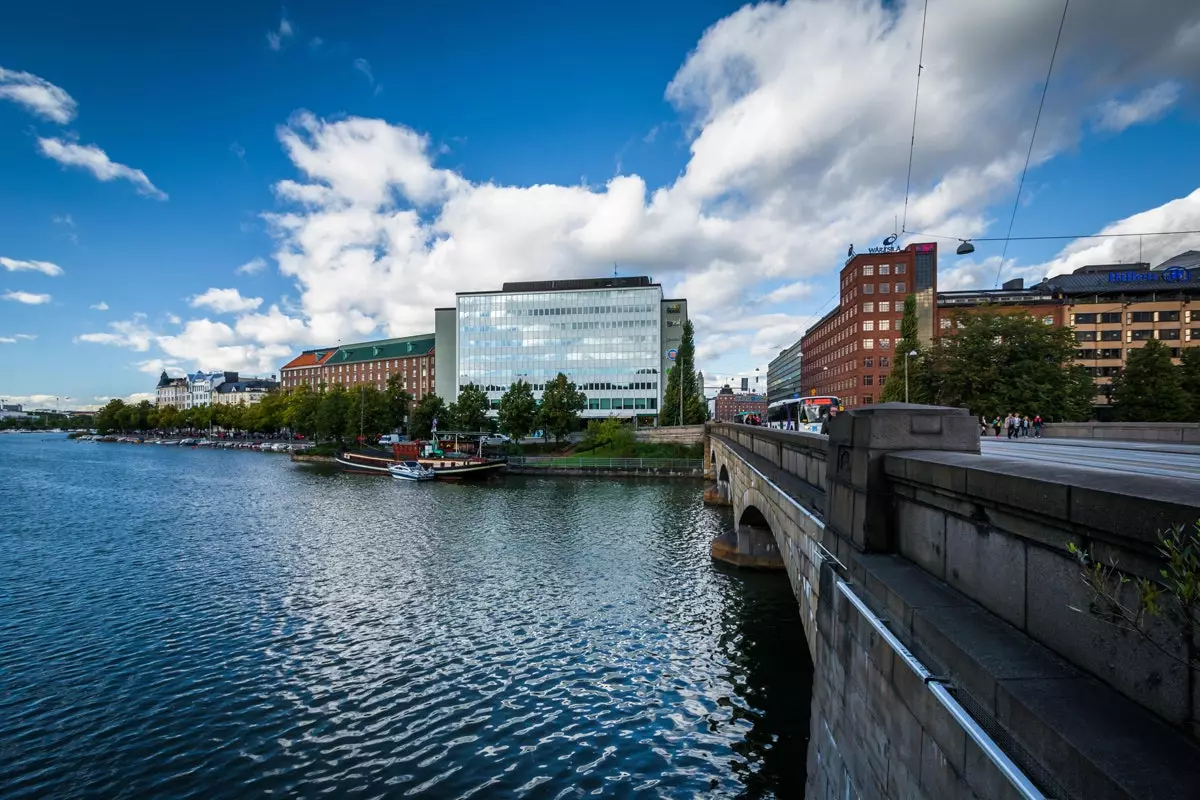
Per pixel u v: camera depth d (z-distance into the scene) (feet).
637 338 415.64
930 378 181.37
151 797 41.11
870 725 19.70
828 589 26.30
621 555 106.73
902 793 16.79
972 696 13.28
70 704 53.21
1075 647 12.43
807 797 29.60
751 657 63.10
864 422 22.99
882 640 18.57
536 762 45.14
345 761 45.21
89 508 162.30
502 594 83.82
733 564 97.04
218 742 47.52
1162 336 309.01
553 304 423.23
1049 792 10.52
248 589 86.43
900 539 21.94
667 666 61.05
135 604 79.77
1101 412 266.77
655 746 47.24
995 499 14.78
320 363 590.96
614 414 413.59
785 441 52.31
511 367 426.51
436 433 305.94
